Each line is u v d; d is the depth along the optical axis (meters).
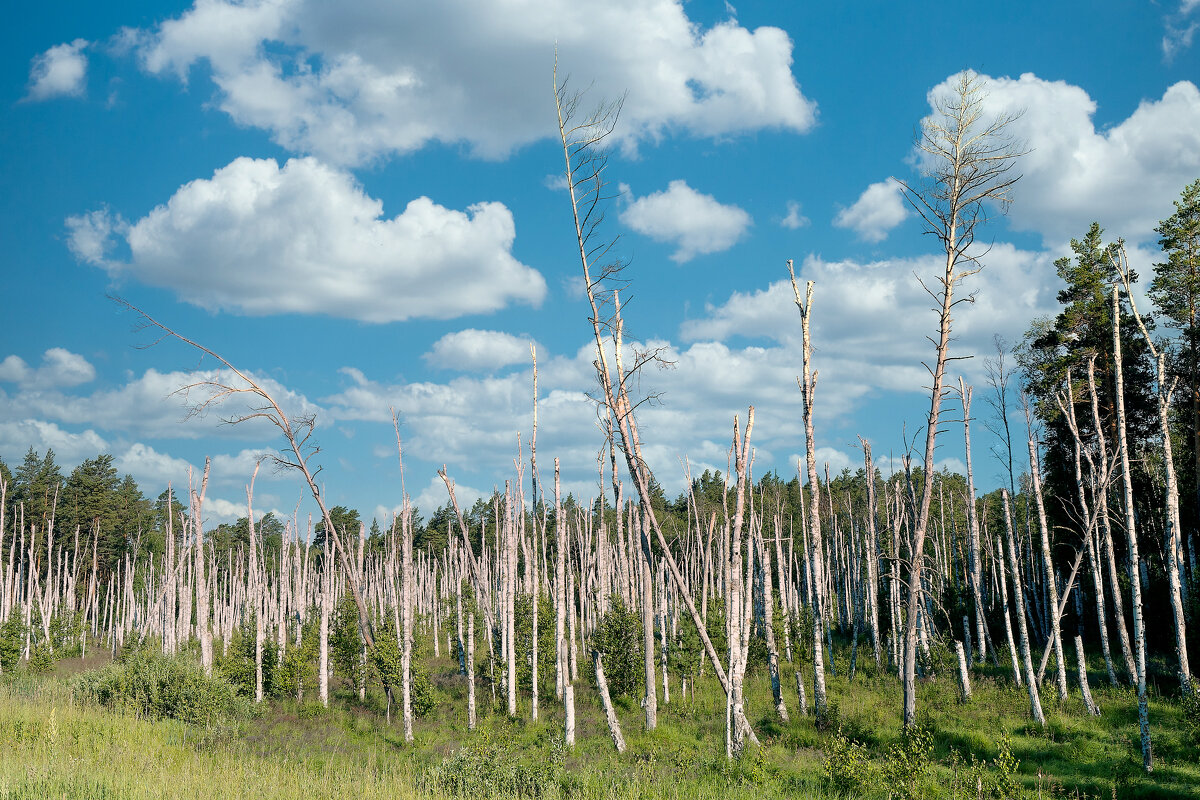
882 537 44.38
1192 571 35.97
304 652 37.53
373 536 76.31
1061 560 42.06
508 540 32.41
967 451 35.53
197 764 18.97
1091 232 37.56
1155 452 37.12
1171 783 19.45
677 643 36.50
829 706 28.83
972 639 44.03
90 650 62.34
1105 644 29.83
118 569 77.19
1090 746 23.02
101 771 17.11
